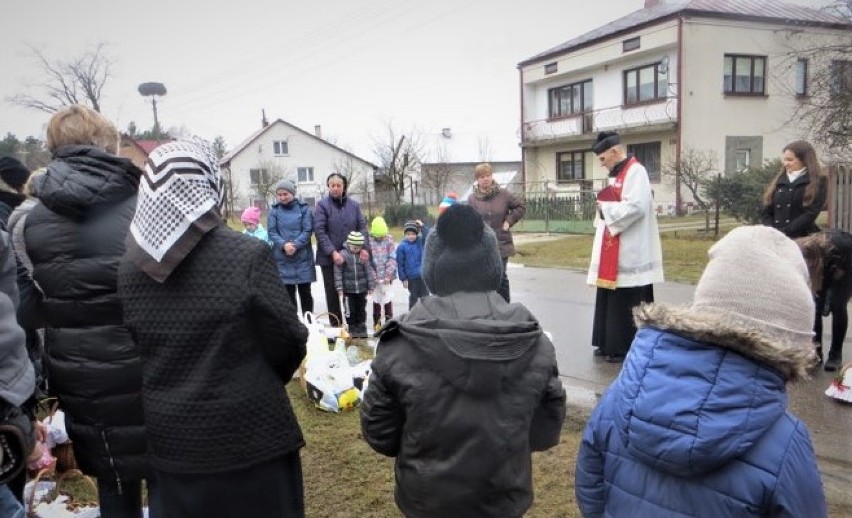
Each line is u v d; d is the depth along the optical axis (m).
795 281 1.37
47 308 2.39
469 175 50.25
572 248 15.48
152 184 1.97
